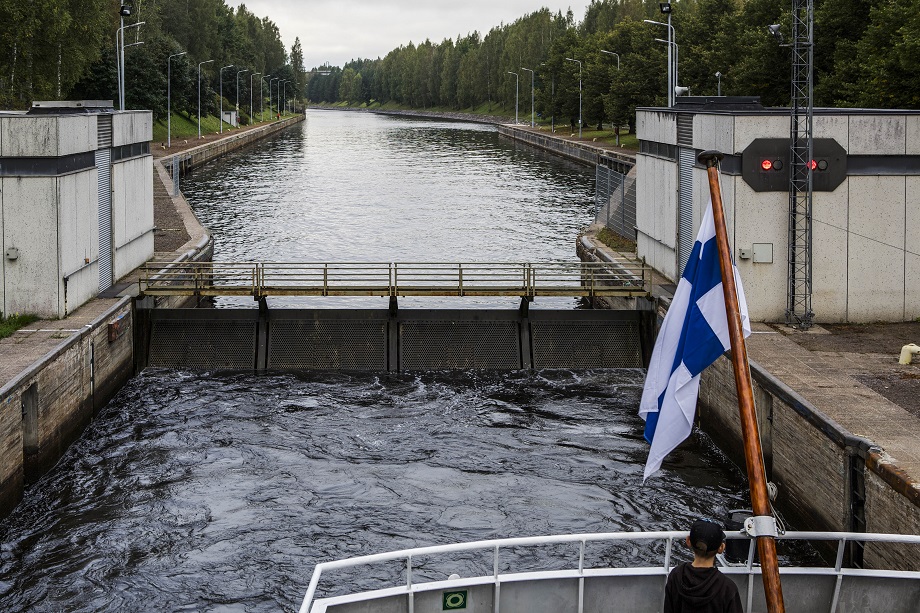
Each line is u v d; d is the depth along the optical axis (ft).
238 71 594.24
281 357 118.01
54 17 243.40
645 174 138.62
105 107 129.49
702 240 41.14
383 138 570.87
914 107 163.94
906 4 167.02
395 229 221.25
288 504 81.00
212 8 556.92
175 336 117.91
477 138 574.97
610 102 375.45
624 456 91.91
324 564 38.93
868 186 104.12
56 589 68.13
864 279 105.50
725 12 306.96
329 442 94.43
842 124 103.35
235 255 189.37
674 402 40.22
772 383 82.69
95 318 102.83
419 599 39.34
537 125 585.22
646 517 79.20
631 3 569.64
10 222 101.40
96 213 114.01
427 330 119.03
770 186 103.45
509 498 82.38
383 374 116.26
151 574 70.08
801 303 104.58
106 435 96.22
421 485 84.84
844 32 196.95
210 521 77.97
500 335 119.24
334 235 212.84
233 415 101.60
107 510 80.02
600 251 152.66
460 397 107.96
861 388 82.53
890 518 63.41
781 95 213.46
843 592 39.75
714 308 40.40
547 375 115.96
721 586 31.35
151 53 414.00
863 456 67.41
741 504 81.87
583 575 39.65
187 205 206.59
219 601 66.74
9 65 243.60
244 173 346.74
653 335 116.88
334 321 118.73
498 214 245.04
